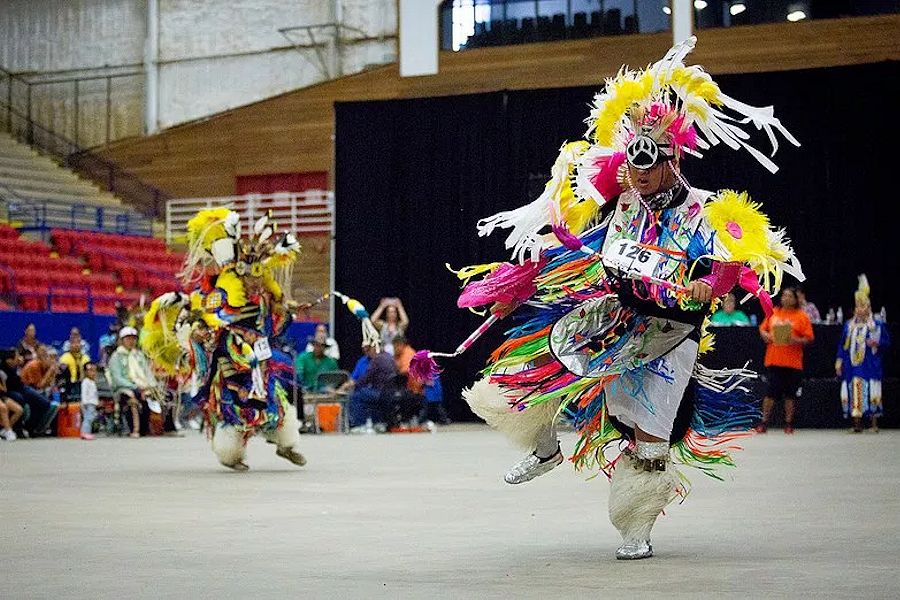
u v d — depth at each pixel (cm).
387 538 571
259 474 1006
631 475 505
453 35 2728
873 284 2042
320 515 679
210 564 483
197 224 1021
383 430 1917
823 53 2448
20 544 549
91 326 2294
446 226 2288
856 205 2050
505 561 492
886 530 593
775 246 521
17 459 1225
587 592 410
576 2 2623
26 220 2836
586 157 542
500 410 562
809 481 891
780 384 1745
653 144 519
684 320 518
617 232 534
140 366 1819
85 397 1792
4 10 3441
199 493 822
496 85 2673
